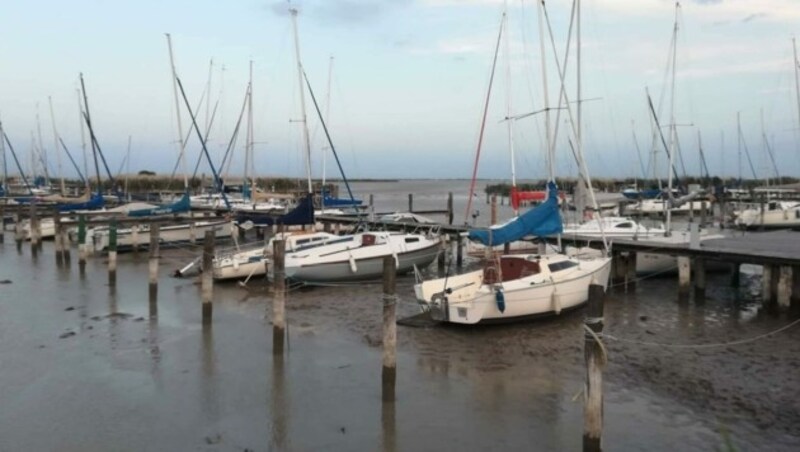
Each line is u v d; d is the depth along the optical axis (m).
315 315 18.86
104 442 10.39
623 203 52.59
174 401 12.09
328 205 40.19
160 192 62.19
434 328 16.97
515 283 17.02
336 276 23.19
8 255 31.86
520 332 16.53
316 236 25.92
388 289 12.01
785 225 42.44
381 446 10.27
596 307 9.14
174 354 14.92
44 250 33.81
